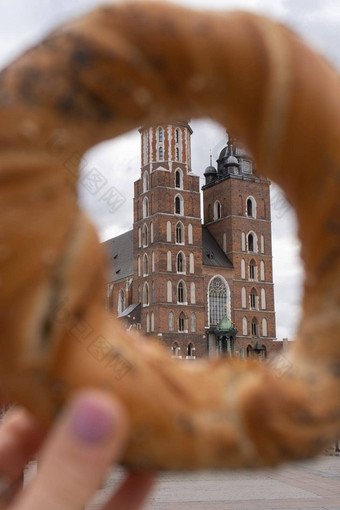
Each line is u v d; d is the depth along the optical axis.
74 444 1.51
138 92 1.62
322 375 1.67
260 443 1.60
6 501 2.33
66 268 1.53
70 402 1.55
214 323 76.06
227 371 1.76
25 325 1.49
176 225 74.62
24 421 2.37
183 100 1.69
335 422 1.65
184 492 12.83
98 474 1.54
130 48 1.60
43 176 1.55
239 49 1.62
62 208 1.56
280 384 1.65
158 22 1.61
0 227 1.49
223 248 81.44
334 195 1.64
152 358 1.70
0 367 1.55
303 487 13.73
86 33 1.61
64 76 1.59
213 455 1.60
